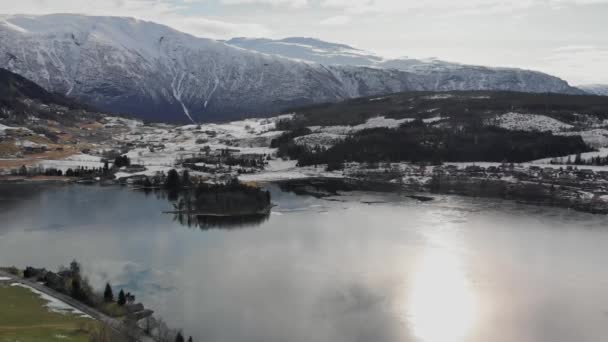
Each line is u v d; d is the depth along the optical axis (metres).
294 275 187.00
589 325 151.62
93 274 184.38
